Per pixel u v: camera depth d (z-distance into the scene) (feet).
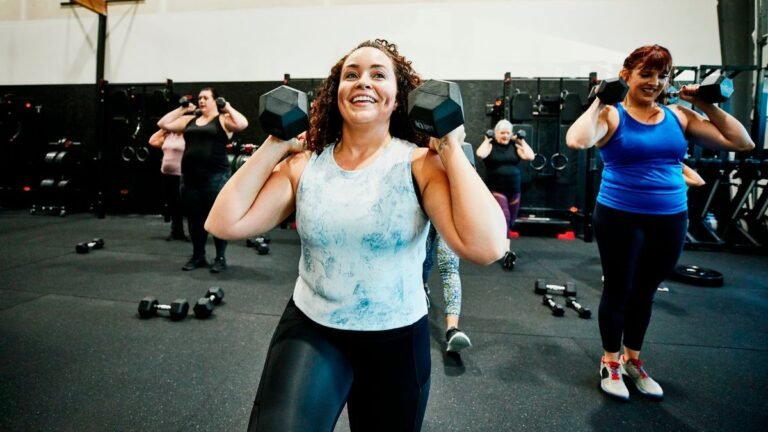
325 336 2.39
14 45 20.12
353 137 2.50
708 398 5.17
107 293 8.57
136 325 7.00
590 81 15.28
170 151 13.19
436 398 5.06
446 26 17.44
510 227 11.65
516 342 6.70
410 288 2.42
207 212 10.03
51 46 19.88
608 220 4.84
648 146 4.55
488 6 17.20
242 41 18.62
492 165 11.44
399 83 2.69
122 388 5.08
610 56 16.71
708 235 15.12
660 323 7.68
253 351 6.15
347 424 4.60
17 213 19.06
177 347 6.23
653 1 16.34
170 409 4.68
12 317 7.20
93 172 19.81
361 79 2.37
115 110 19.03
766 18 14.98
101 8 19.04
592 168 15.29
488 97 17.39
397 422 2.46
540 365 5.93
